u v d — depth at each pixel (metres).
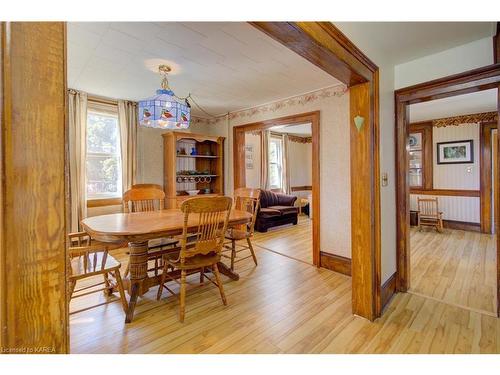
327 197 3.33
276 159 7.48
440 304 2.39
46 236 0.58
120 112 3.96
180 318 2.11
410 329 2.00
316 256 3.41
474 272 3.14
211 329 2.02
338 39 1.59
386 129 2.42
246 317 2.19
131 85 3.33
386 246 2.43
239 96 3.81
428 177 5.66
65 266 0.62
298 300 2.48
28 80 0.56
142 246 2.40
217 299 2.50
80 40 2.19
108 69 2.80
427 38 2.05
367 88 2.05
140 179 4.33
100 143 3.93
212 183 5.23
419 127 5.75
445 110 4.79
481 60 2.10
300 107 3.70
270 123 4.14
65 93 0.62
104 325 2.06
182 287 2.16
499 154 2.10
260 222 5.34
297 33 1.33
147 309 2.31
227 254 3.84
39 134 0.57
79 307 2.34
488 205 5.00
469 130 5.17
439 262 3.50
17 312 0.55
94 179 3.87
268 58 2.55
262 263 3.53
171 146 4.41
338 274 3.14
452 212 5.43
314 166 3.45
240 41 2.22
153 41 2.21
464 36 2.04
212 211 2.18
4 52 0.53
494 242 4.41
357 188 2.15
